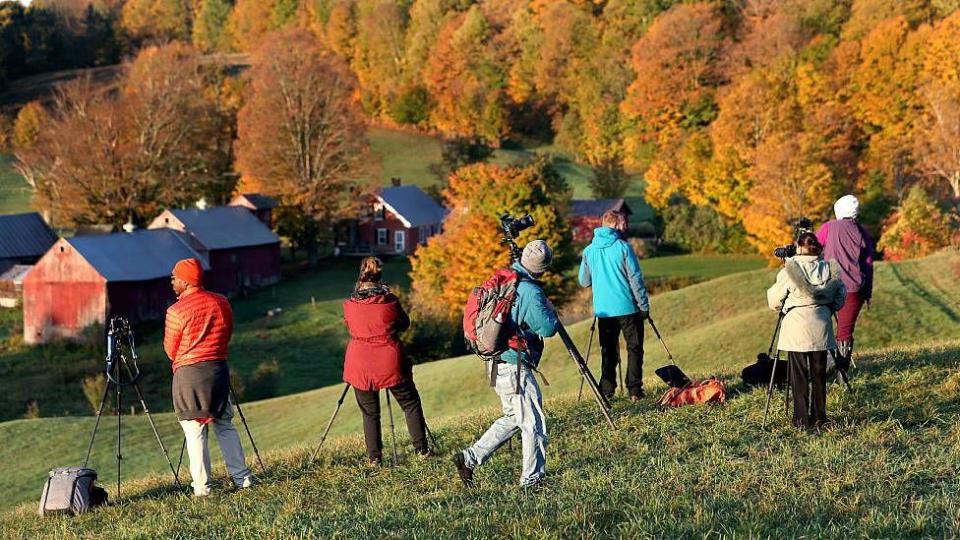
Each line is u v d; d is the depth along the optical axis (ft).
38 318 212.43
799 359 34.14
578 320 174.50
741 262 271.28
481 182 192.85
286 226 294.66
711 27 341.62
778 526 24.12
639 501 27.25
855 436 32.53
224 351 36.58
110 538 31.83
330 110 301.43
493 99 440.86
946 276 119.34
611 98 404.36
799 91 281.95
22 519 39.27
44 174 309.83
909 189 245.24
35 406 155.63
